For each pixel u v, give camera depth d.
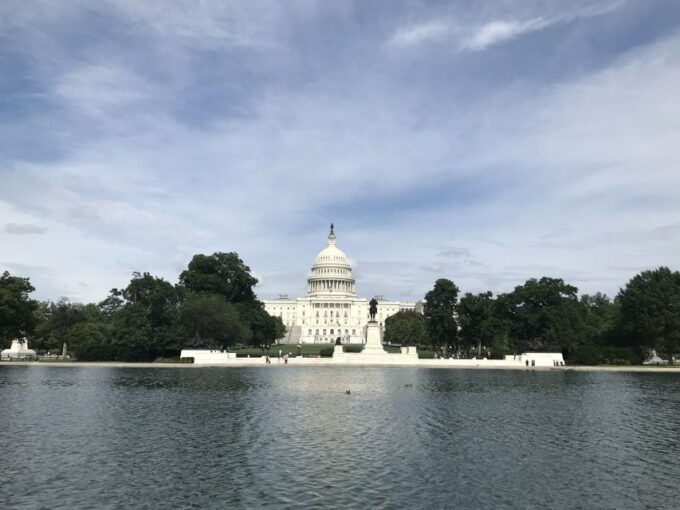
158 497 26.62
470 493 27.55
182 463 32.44
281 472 30.78
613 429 43.75
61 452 34.91
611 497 27.17
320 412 50.53
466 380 85.56
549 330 131.00
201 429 42.16
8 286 122.31
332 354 140.88
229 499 26.41
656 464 33.12
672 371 111.44
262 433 40.84
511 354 139.25
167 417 47.25
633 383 82.12
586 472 31.39
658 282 131.25
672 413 51.81
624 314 133.25
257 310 167.12
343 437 39.72
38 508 25.08
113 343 128.00
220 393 64.31
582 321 138.00
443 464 32.75
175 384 74.81
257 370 104.69
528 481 29.59
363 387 72.75
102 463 32.38
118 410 51.00
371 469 31.53
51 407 52.72
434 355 160.12
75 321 150.25
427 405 55.81
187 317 130.50
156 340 125.56
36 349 164.62
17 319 122.69
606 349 129.88
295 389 69.19
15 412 49.66
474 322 142.62
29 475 29.95
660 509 25.58
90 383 75.62
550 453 35.66
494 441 39.00
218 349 134.12
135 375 89.94
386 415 49.28
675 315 125.00
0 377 84.81
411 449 36.34
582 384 80.19
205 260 160.38
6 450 35.38
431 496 27.06
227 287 159.12
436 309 146.50
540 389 72.31
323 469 31.41
